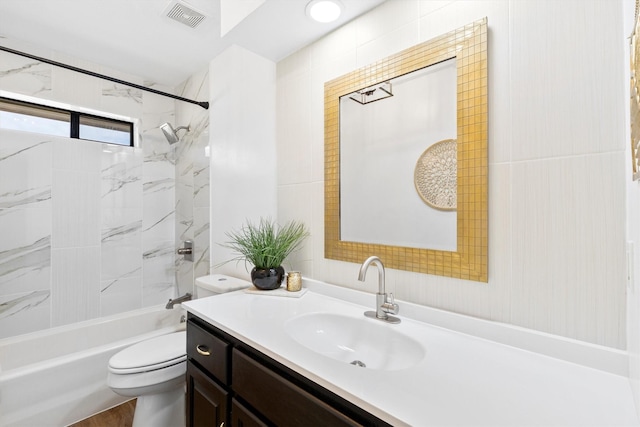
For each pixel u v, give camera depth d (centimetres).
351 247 139
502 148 97
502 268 97
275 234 174
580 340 83
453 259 107
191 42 196
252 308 125
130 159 241
